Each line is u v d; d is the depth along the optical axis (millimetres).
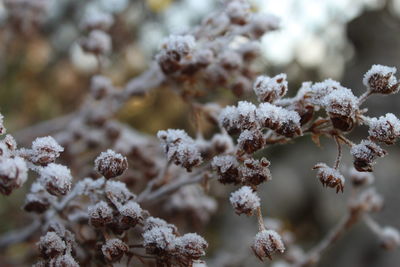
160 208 349
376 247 791
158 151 362
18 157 214
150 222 242
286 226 875
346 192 886
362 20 1005
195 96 315
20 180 210
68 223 262
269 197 942
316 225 911
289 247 458
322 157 942
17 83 722
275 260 530
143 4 670
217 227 806
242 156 236
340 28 954
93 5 744
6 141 224
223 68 307
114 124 379
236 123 228
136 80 362
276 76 234
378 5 1029
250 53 315
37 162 226
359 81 958
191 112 316
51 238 235
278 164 1031
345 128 225
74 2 744
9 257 438
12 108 728
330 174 226
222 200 552
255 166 227
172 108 716
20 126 707
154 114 719
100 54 365
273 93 233
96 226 240
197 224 362
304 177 967
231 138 279
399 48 982
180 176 298
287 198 942
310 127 232
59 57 758
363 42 1003
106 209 239
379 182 826
